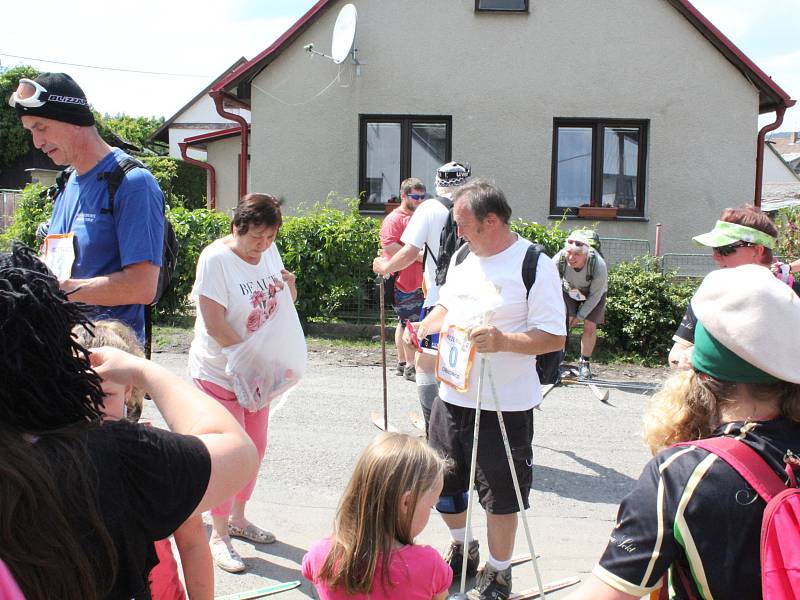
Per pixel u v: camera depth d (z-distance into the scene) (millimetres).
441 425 3412
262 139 12977
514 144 12719
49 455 1217
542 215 12805
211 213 10070
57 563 1169
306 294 9758
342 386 7336
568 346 9172
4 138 30359
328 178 12938
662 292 9008
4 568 1129
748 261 3682
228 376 3578
